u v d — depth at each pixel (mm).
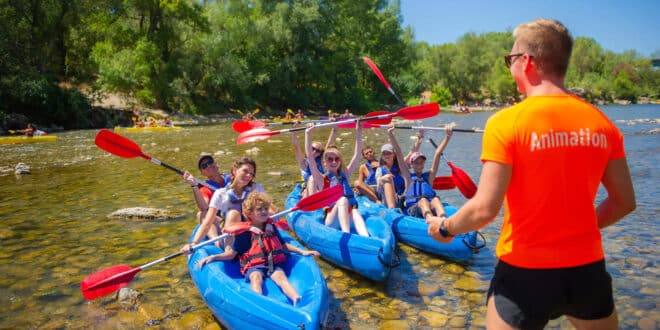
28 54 30031
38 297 4562
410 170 6371
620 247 5570
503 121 1931
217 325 3959
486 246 5848
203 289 4023
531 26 2025
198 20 36656
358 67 52938
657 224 6430
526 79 2047
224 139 21109
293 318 3309
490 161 1927
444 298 4406
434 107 6555
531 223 1915
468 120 36938
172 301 4441
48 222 7156
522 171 1901
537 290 1918
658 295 4301
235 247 4488
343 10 52312
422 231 5641
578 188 1888
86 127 30281
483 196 1935
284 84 44469
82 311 4266
